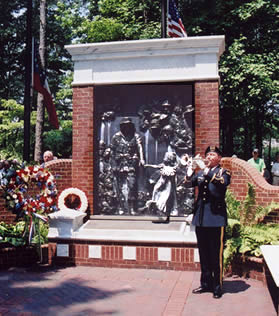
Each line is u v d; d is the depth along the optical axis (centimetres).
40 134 1662
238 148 2878
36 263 751
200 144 782
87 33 2058
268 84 1697
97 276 668
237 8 1767
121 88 835
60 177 859
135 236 718
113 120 837
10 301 548
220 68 1697
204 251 591
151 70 801
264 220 715
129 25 1923
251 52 1881
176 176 806
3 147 2277
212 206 582
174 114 814
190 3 1809
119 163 830
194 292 585
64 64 3116
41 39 1664
